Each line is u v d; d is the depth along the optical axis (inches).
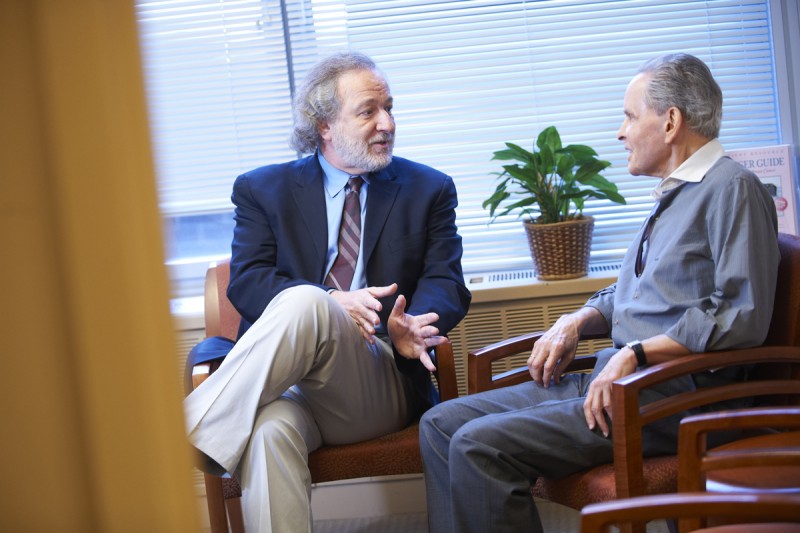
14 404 14.6
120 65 14.4
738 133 117.7
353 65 95.1
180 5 118.2
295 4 118.3
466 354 112.4
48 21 14.2
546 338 82.8
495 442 72.6
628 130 79.7
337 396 83.7
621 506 45.8
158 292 14.8
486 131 118.6
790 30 115.6
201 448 77.5
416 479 115.8
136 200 14.6
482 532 72.8
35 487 14.8
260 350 78.3
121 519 15.2
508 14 117.5
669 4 117.0
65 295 14.6
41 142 14.4
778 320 75.4
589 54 117.3
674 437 72.5
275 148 120.1
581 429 72.9
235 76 119.2
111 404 14.9
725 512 43.5
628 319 79.9
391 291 85.2
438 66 118.3
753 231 71.8
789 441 67.7
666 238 77.6
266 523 76.6
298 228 96.5
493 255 120.4
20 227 14.4
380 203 96.3
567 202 110.3
